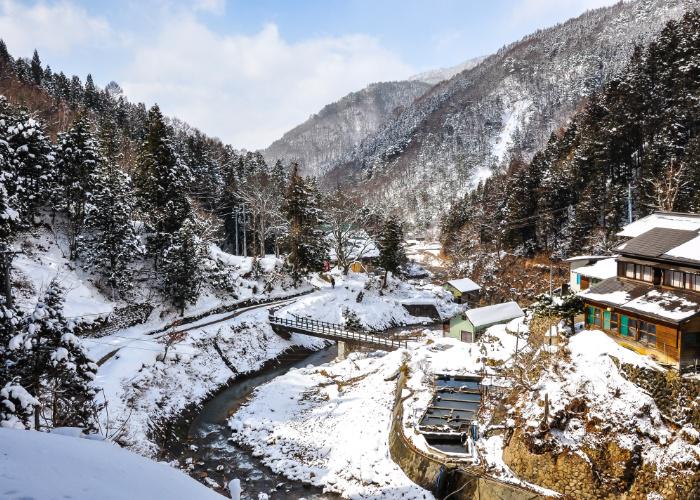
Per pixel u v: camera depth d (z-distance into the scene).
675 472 22.73
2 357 20.48
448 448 29.05
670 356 27.53
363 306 69.12
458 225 108.62
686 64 65.38
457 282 79.19
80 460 9.50
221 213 85.00
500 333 40.94
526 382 29.78
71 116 84.06
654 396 25.56
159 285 54.91
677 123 62.06
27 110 57.41
